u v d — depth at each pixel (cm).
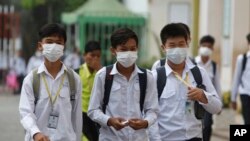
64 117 1170
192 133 1245
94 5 4794
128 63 1167
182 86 1250
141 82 1192
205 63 1980
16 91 4944
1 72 5753
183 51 1234
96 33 4753
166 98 1248
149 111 1198
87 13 4744
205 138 1822
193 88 1212
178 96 1248
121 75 1187
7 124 2991
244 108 2042
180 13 4444
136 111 1189
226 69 3256
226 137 2467
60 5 6306
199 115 1245
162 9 4466
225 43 3262
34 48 6347
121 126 1154
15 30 5441
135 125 1153
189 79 1264
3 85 5403
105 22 4747
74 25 5772
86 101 1644
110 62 4628
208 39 2000
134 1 5181
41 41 1180
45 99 1163
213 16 3197
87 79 1653
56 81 1171
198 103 1243
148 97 1201
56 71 1179
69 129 1177
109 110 1193
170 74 1255
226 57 3262
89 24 4759
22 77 4919
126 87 1189
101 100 1199
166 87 1250
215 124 2622
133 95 1190
